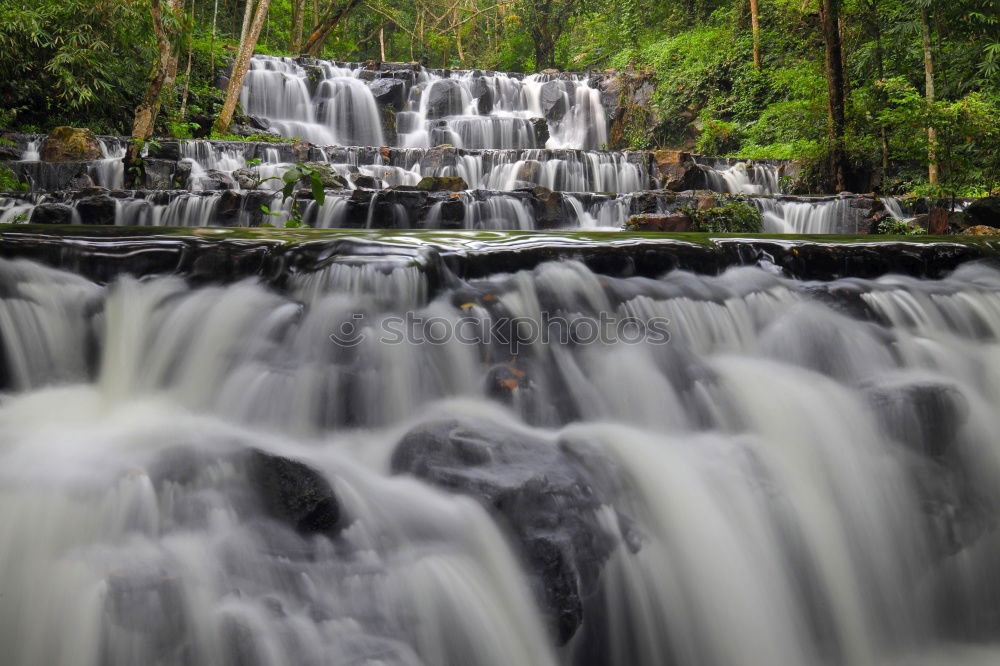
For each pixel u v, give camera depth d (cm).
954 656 396
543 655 302
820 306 503
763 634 359
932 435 434
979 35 1551
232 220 916
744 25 2375
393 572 298
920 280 551
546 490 328
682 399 431
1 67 1424
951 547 417
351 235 514
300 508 305
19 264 422
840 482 412
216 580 280
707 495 374
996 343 519
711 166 1593
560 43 3206
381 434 387
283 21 3039
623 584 336
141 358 428
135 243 452
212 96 1830
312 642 272
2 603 274
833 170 1496
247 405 392
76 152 1260
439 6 3491
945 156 1225
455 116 2142
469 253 461
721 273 521
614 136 2288
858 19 1720
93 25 1484
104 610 264
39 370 415
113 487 301
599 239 517
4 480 306
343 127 2000
